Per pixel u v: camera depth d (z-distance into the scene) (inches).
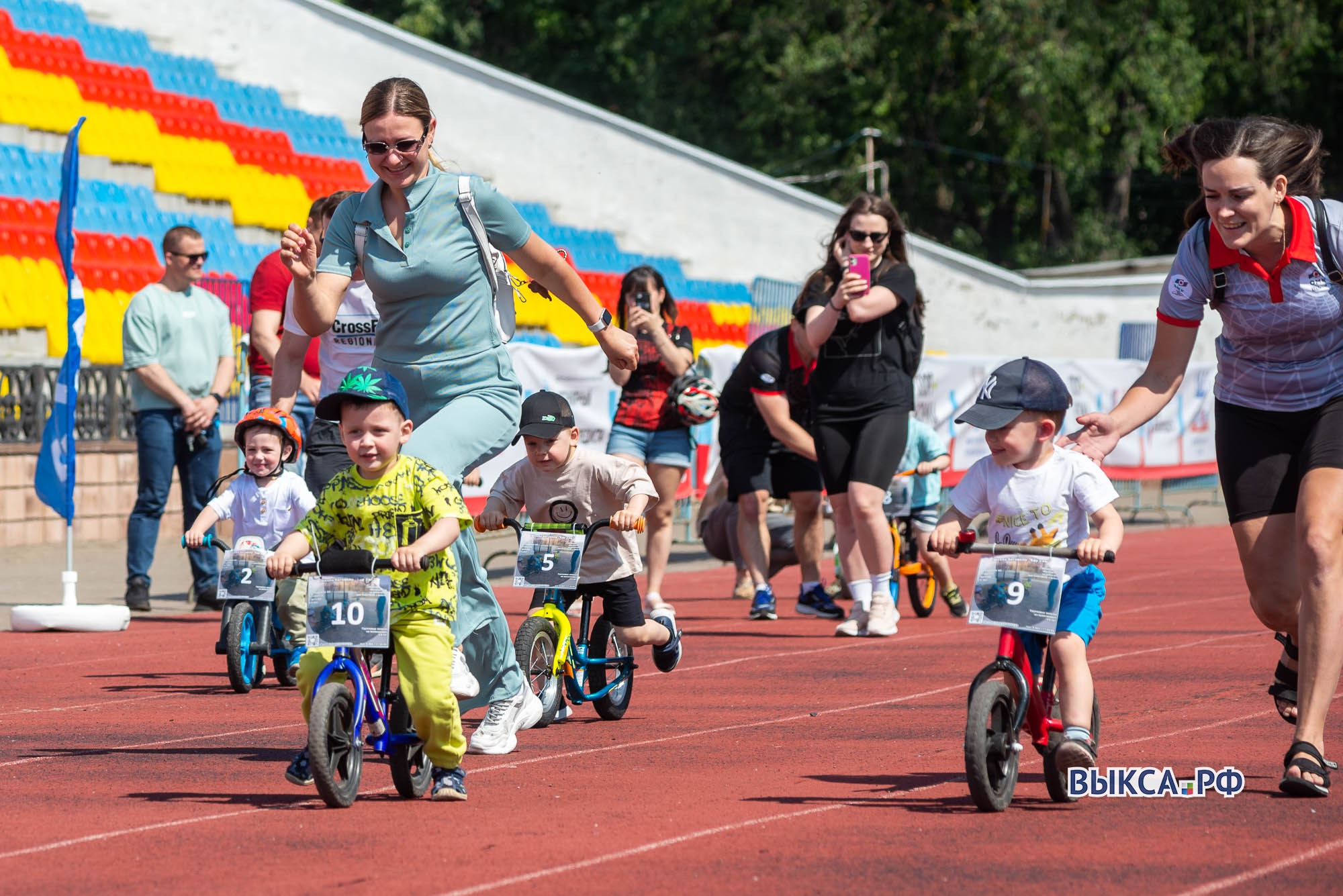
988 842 458.0
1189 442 2170.3
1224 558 1576.0
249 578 781.3
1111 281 2942.9
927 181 4239.7
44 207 1903.3
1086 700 500.4
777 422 1049.5
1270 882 412.2
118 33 2546.8
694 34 4276.6
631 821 486.9
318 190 2512.3
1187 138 533.6
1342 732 629.9
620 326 1006.4
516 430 581.9
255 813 502.3
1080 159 3905.0
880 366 948.0
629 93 4443.9
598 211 2859.3
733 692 773.3
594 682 685.9
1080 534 516.7
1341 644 514.9
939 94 4153.5
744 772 569.6
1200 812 494.9
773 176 4128.9
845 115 4131.4
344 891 405.1
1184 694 740.7
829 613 1102.4
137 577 1123.3
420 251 559.2
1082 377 2007.9
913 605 1109.1
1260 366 541.3
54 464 1050.7
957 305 2915.8
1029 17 3688.5
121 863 438.3
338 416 516.7
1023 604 497.0
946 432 1804.9
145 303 1106.1
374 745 514.0
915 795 527.2
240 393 1638.8
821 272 963.3
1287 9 3983.8
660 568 1008.9
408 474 517.7
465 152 2812.5
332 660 508.7
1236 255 530.0
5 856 448.5
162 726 678.5
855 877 418.6
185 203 2260.1
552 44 4549.7
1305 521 518.3
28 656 909.8
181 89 2536.9
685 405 978.1
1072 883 412.2
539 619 659.4
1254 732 635.5
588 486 689.0
